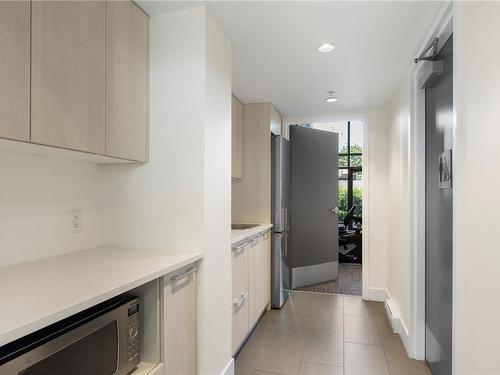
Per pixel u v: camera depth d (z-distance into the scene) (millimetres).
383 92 2771
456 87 1269
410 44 1875
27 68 951
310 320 2760
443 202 1764
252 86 2615
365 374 1931
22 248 1258
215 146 1653
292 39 1821
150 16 1606
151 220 1595
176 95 1561
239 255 2152
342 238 5230
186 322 1425
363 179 3385
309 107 3254
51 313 750
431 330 1970
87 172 1576
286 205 3334
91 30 1208
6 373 710
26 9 950
